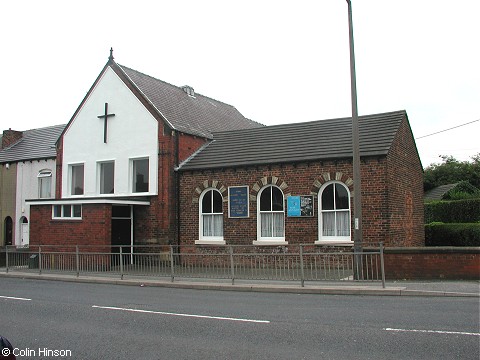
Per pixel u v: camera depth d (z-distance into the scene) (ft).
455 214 92.43
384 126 64.54
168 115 77.25
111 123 79.56
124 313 34.06
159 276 54.39
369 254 46.85
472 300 37.52
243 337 26.20
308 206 62.59
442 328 27.25
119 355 23.07
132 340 26.00
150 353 23.34
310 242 62.18
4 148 107.76
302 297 41.39
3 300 41.19
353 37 49.70
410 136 69.97
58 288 50.08
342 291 43.04
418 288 42.06
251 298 41.22
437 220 94.79
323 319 30.66
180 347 24.32
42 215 74.64
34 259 65.77
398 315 31.42
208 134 81.35
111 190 80.07
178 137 74.43
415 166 71.41
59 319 32.22
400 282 46.06
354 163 48.70
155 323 30.35
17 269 67.31
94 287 50.90
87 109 82.48
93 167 80.89
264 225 66.33
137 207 74.84
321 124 72.18
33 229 75.56
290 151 66.74
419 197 72.69
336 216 61.57
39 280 58.80
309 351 23.06
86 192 81.25
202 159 73.56
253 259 50.19
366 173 59.52
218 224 70.03
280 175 65.05
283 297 41.55
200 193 71.10
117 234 72.33
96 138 80.94
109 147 79.30
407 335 25.70
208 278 52.49
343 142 64.28
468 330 26.68
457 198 119.14
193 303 38.42
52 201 73.00
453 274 46.60
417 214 71.00
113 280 54.19
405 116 67.62
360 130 65.67
